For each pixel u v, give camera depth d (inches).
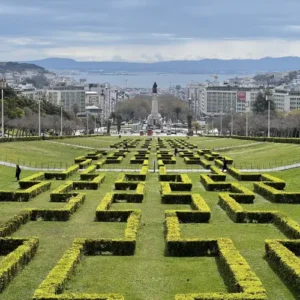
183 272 1256.8
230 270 1151.6
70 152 5162.4
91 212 2031.3
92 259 1360.7
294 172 3068.4
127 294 1112.8
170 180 2955.2
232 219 1877.5
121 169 3550.7
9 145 4672.7
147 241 1560.0
